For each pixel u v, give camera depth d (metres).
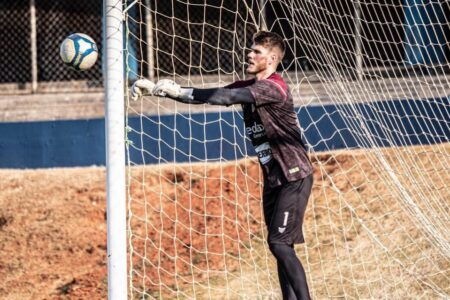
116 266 20.88
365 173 36.41
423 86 40.00
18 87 47.47
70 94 46.56
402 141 37.19
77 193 39.94
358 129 34.97
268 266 31.59
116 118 20.91
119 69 20.95
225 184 38.72
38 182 41.41
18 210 38.69
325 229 33.16
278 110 21.02
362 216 33.38
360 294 28.06
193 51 47.16
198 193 38.38
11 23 48.25
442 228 29.50
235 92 20.06
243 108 21.67
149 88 19.61
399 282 28.16
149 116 42.38
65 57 20.69
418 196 31.88
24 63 48.03
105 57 21.00
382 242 31.05
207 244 34.25
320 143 40.00
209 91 19.67
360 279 29.02
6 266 34.34
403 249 30.08
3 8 48.25
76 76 47.84
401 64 41.78
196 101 19.62
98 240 36.12
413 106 38.62
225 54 47.25
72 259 34.72
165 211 37.16
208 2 47.00
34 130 43.91
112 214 20.88
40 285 32.84
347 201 34.78
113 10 20.92
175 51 47.12
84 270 33.88
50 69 47.88
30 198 39.78
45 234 36.66
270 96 20.56
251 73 21.75
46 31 48.12
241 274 29.98
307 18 33.25
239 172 39.75
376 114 36.16
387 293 27.70
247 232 34.88
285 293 22.05
